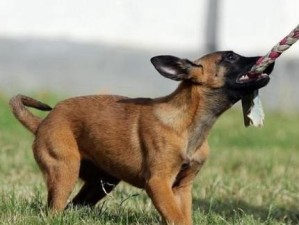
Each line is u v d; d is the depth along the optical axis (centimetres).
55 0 3956
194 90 1627
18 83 3778
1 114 2906
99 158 1686
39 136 1702
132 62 3994
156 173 1599
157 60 1619
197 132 1630
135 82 3981
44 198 1806
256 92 1638
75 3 3969
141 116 1648
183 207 1642
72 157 1675
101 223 1619
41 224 1580
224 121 3070
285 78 3794
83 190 1775
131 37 3994
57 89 3812
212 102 1630
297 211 1911
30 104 1778
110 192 1827
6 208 1677
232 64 1623
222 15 3903
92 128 1675
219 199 1939
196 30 3988
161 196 1580
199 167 1647
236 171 2281
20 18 3944
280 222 1767
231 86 1620
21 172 2150
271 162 2341
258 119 1639
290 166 2334
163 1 3991
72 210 1639
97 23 3988
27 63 3938
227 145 2725
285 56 3831
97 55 3978
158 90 3978
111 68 3981
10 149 2348
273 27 3894
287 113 3412
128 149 1647
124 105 1684
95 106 1695
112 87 3966
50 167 1677
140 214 1712
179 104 1627
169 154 1599
